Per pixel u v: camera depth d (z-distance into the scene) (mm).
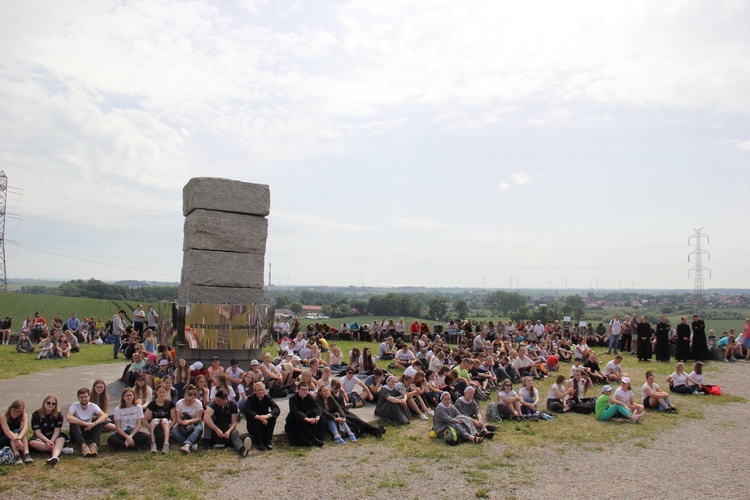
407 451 10805
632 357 26016
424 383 14367
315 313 88188
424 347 23172
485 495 8555
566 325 32281
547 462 10367
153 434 10094
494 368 18922
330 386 13469
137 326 22625
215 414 10562
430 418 13609
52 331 25156
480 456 10625
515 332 29469
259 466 9570
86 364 19594
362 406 14359
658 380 19750
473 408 12664
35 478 8445
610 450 11273
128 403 10180
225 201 15594
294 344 20984
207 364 14844
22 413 9328
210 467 9367
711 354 25203
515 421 13602
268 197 16188
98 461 9359
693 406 15672
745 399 16703
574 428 13047
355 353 18109
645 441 12000
